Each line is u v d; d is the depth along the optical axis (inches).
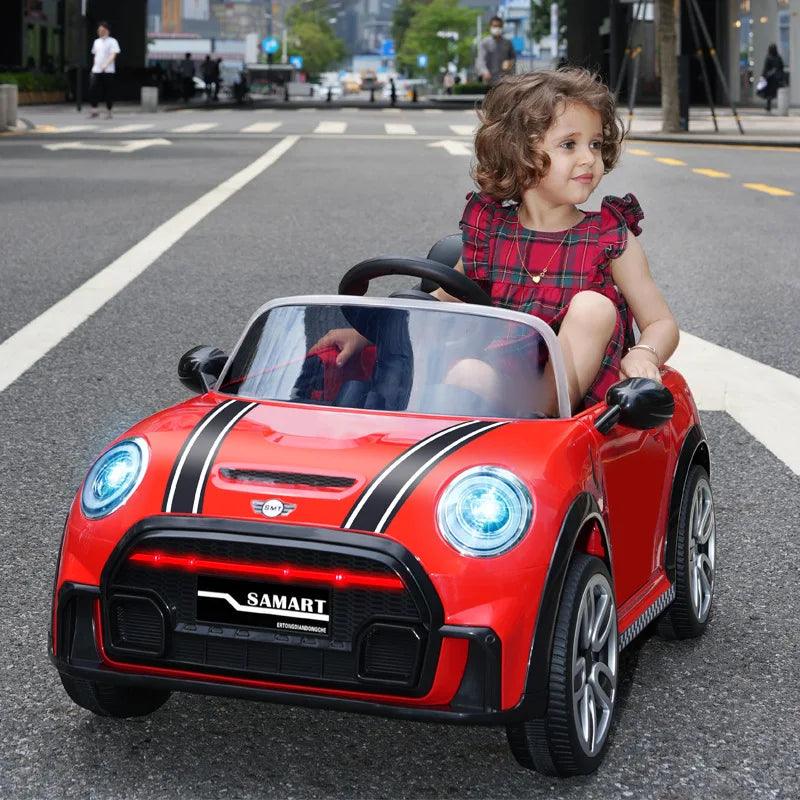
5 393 343.9
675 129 1395.2
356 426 160.6
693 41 2541.8
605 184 850.1
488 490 146.3
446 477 147.9
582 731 154.2
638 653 198.7
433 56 6786.4
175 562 147.6
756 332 426.3
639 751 164.6
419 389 169.6
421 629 142.1
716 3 2559.1
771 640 203.6
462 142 1241.4
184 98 2815.0
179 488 150.2
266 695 146.9
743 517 263.1
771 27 2363.4
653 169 959.0
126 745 163.5
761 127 1524.4
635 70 1556.3
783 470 293.6
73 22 3090.6
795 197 784.9
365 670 144.3
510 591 142.8
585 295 189.6
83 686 163.2
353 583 143.0
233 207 703.1
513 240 200.5
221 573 146.8
